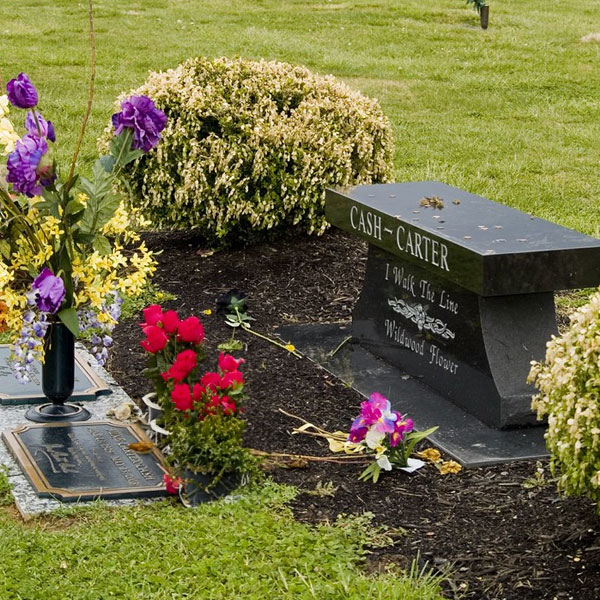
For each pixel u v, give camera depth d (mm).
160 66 18156
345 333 7684
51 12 23359
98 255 5688
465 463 5602
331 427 6102
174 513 4922
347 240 9375
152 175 8883
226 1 25984
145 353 7102
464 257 5859
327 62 19172
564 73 18719
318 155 8883
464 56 20219
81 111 14500
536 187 11766
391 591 4230
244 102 9039
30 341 5594
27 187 5383
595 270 5910
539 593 4324
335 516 5008
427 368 6734
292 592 4258
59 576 4336
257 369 6914
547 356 4730
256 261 8945
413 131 14484
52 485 5148
